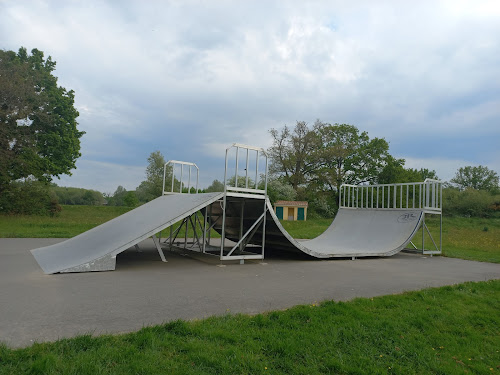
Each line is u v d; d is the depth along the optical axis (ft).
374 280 21.81
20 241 37.52
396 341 11.35
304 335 11.10
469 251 44.93
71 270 20.63
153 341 9.77
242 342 10.35
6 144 80.53
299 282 20.34
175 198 32.99
